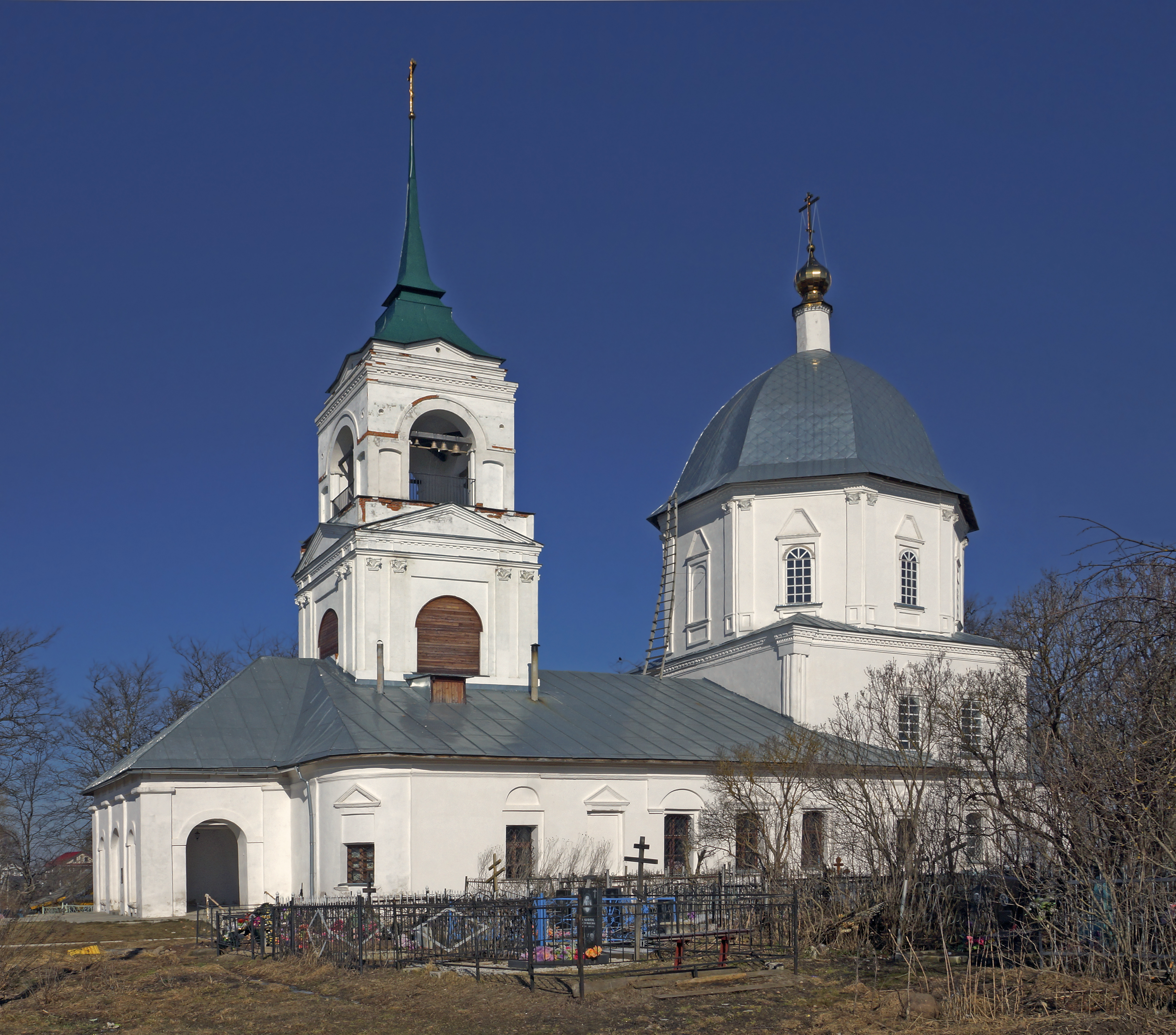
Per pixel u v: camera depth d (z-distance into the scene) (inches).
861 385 1947.6
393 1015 758.5
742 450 1904.5
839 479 1815.9
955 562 1929.1
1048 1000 719.7
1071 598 804.6
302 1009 784.3
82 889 1279.5
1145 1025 645.9
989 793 952.9
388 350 1689.2
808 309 2082.9
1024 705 1037.8
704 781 1518.2
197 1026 741.9
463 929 996.6
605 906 999.0
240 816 1434.5
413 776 1343.5
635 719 1617.9
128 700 2491.4
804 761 1395.2
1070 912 812.0
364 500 1628.9
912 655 1774.1
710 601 1892.2
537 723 1531.7
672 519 1990.7
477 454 1727.4
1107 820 725.3
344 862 1321.4
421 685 1584.6
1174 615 617.6
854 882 1087.6
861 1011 737.0
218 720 1507.1
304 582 1800.0
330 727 1428.4
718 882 1149.1
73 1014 775.7
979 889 1010.7
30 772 2272.4
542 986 822.5
